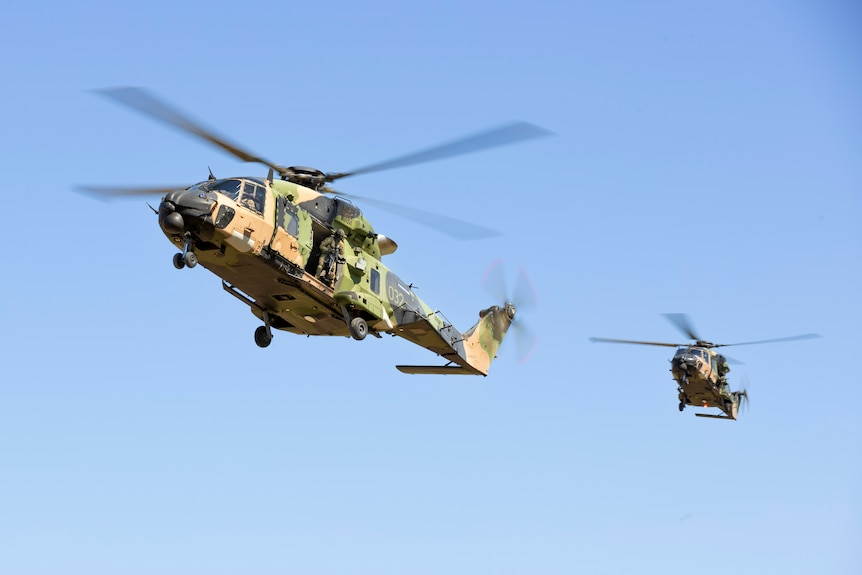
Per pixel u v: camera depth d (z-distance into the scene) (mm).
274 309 52406
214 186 46562
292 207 48750
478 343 64062
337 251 50906
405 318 55875
